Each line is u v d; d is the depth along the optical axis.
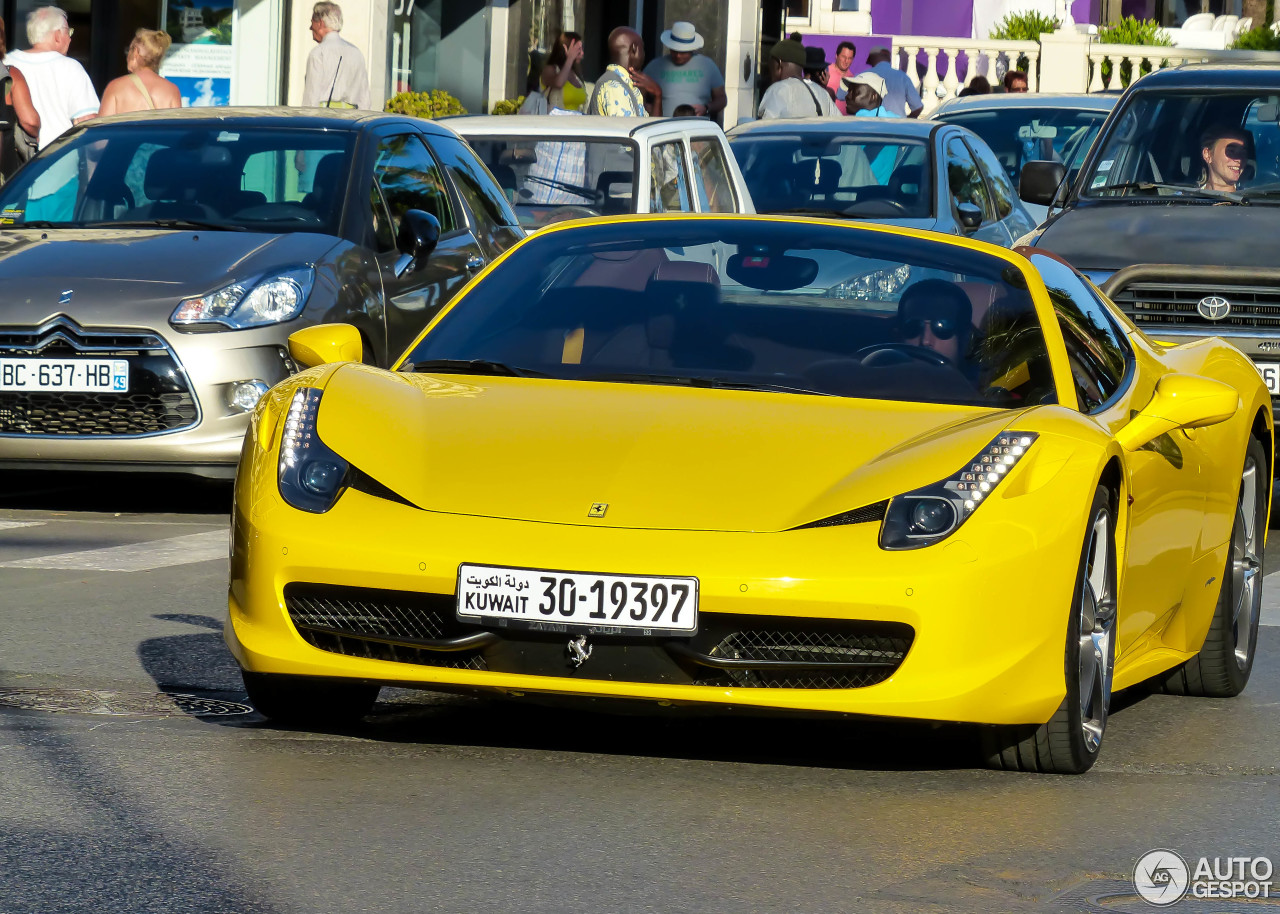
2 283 22.78
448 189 27.06
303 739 12.79
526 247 15.25
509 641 11.76
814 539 11.62
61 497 24.73
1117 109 27.69
